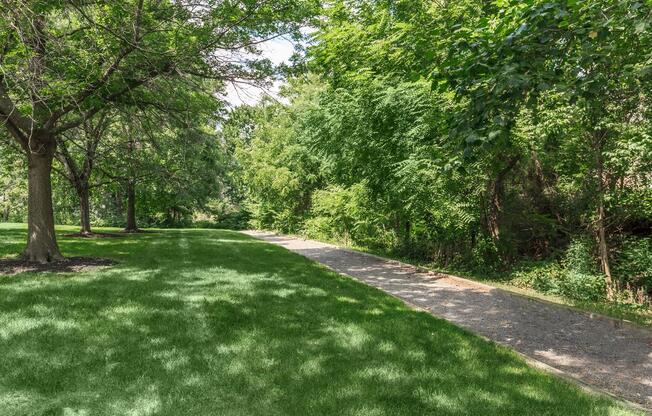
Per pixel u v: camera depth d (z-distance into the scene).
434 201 10.27
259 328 5.04
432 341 4.79
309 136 14.63
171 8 8.66
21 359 3.85
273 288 7.55
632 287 8.41
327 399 3.28
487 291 8.41
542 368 4.16
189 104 10.34
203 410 3.06
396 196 11.49
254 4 8.42
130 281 7.69
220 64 9.19
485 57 4.21
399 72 9.98
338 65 11.94
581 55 4.03
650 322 6.22
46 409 3.00
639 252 8.22
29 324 4.85
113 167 20.16
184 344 4.39
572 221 9.65
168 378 3.56
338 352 4.33
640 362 4.61
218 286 7.54
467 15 8.19
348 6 12.03
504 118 3.91
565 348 5.04
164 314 5.48
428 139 9.10
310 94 22.72
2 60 8.30
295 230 27.30
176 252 12.84
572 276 8.22
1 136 13.11
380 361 4.11
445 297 7.81
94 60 8.24
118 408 3.04
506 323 6.08
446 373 3.87
